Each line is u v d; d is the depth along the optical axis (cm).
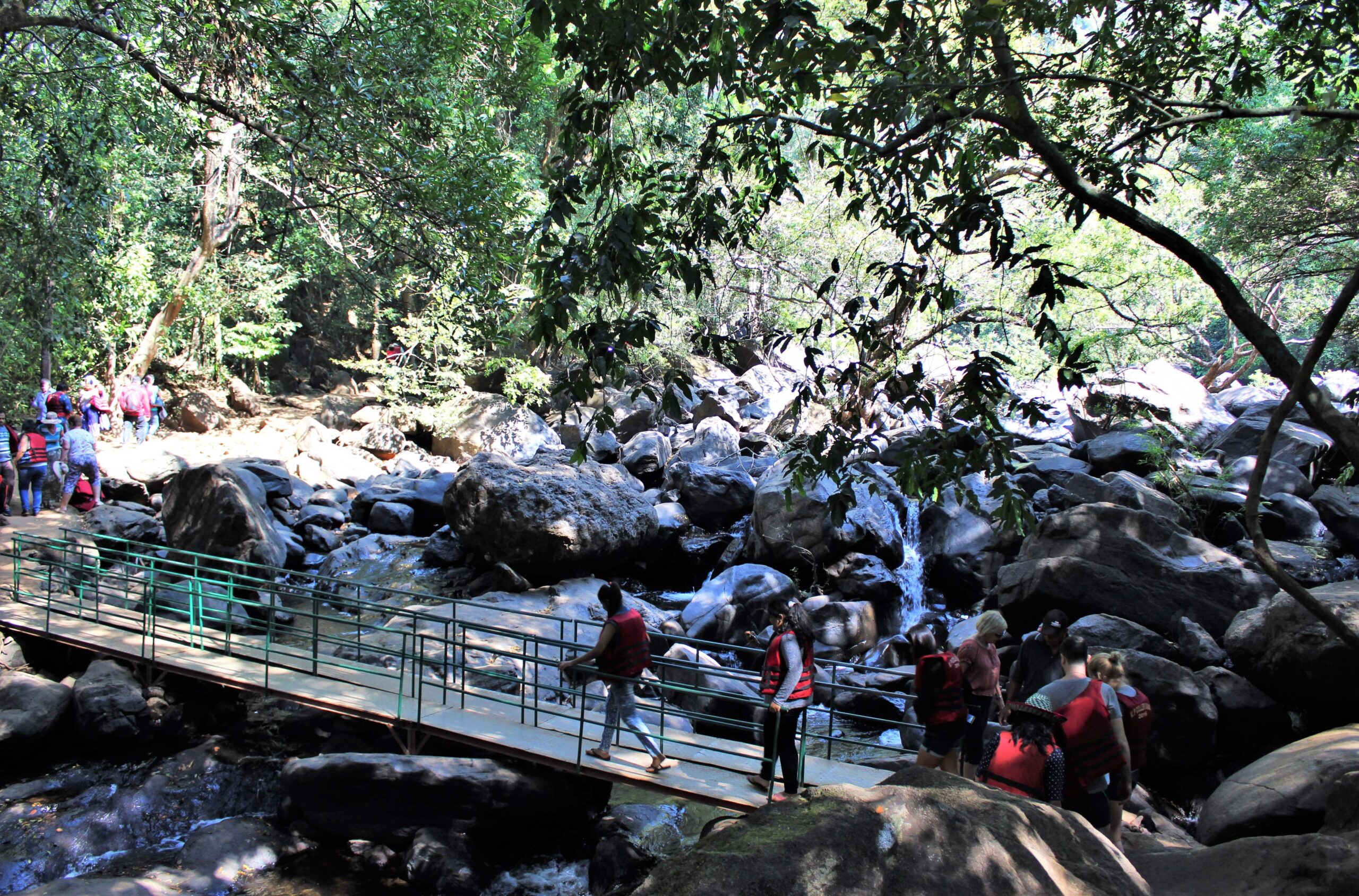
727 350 488
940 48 470
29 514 1514
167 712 909
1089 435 1833
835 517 485
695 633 1302
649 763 733
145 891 652
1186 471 1448
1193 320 2211
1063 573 1146
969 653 655
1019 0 552
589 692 997
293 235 2364
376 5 1169
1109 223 1942
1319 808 661
